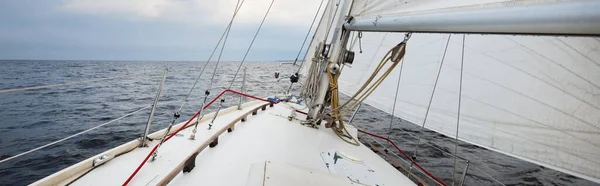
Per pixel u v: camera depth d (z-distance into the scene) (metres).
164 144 2.29
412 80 3.83
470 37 3.09
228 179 1.73
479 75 2.97
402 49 1.80
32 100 13.54
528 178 4.88
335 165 2.12
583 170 2.21
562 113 2.33
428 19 1.17
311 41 5.01
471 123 3.03
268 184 1.37
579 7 0.59
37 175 4.86
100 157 1.86
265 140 2.48
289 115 3.64
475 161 5.57
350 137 2.88
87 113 10.47
